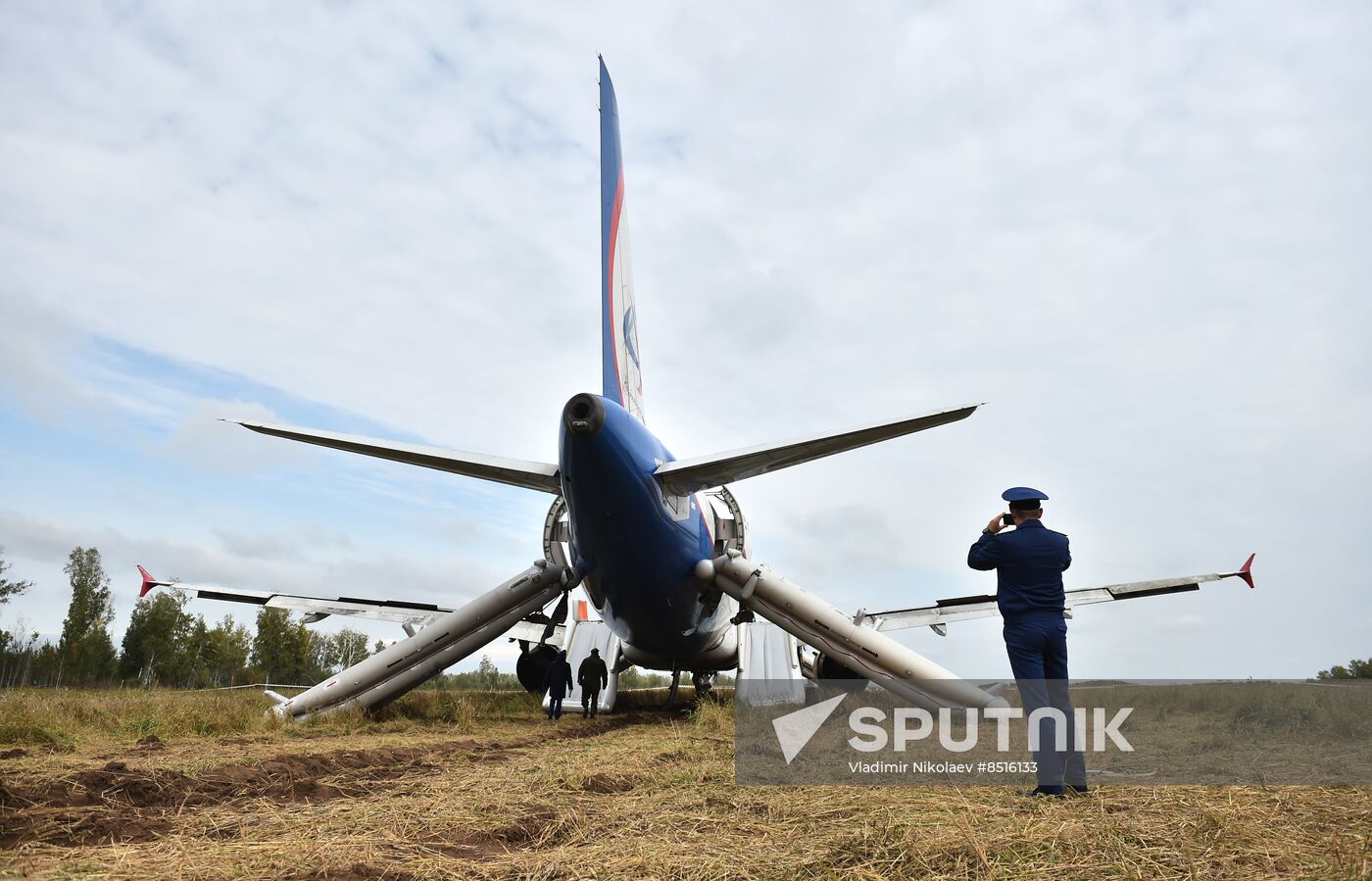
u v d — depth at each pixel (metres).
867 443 11.12
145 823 4.58
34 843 4.06
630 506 12.58
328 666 69.88
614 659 19.02
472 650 14.74
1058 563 5.79
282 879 3.43
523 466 12.90
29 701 13.92
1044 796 5.14
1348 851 3.45
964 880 3.30
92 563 61.72
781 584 14.17
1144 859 3.45
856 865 3.56
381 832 4.44
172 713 12.10
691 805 5.30
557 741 10.62
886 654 13.34
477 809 5.15
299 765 6.86
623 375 16.17
